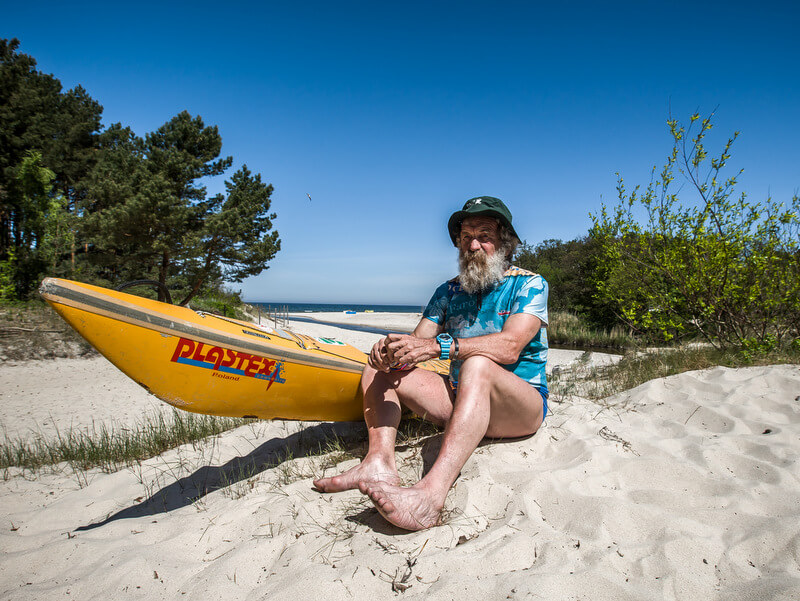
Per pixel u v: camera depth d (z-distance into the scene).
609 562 1.60
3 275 15.15
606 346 13.42
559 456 2.49
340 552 1.75
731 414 3.17
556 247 21.89
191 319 2.37
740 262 5.34
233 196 14.84
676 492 2.08
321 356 2.71
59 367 10.41
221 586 1.64
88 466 3.66
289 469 2.73
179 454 3.53
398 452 2.64
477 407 2.04
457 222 2.61
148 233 13.62
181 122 15.44
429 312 2.75
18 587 1.78
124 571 1.78
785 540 1.65
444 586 1.48
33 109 18.81
